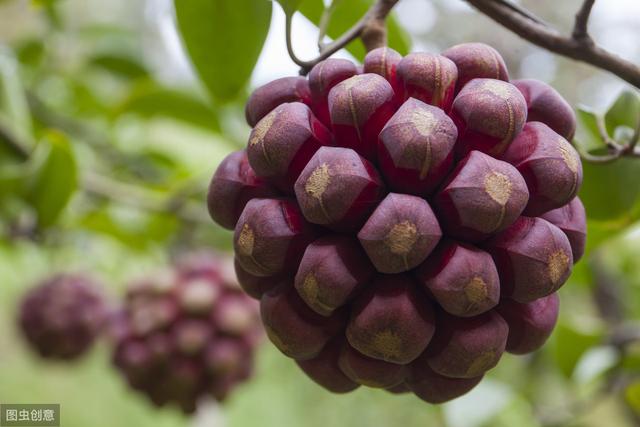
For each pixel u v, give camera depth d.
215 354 0.71
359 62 0.56
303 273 0.44
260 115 0.46
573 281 0.79
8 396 1.33
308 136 0.44
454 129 0.43
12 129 0.73
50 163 0.70
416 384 0.46
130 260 1.07
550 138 0.44
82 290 0.92
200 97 0.84
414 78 0.44
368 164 0.43
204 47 0.58
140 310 0.72
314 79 0.45
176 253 1.01
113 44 0.95
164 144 1.00
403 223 0.42
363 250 0.44
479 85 0.44
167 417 1.42
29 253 1.01
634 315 0.94
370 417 1.28
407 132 0.43
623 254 0.99
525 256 0.43
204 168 0.88
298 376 1.35
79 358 0.94
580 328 0.69
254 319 0.75
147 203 0.86
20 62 0.93
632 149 0.50
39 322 0.90
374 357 0.44
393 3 0.48
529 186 0.44
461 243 0.43
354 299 0.44
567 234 0.45
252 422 1.34
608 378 0.73
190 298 0.71
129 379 0.73
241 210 0.46
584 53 0.47
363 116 0.43
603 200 0.53
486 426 0.72
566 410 0.77
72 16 1.11
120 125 0.98
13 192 0.72
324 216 0.43
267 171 0.44
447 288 0.43
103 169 0.98
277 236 0.44
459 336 0.44
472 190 0.43
